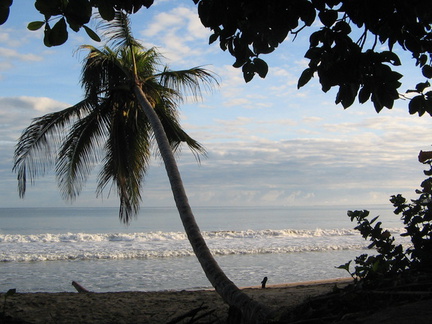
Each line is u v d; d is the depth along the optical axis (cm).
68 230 4869
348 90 354
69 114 1103
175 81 1090
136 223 6288
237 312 344
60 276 1415
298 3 327
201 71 1097
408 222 405
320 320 274
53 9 282
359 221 407
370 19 331
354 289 308
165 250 2031
